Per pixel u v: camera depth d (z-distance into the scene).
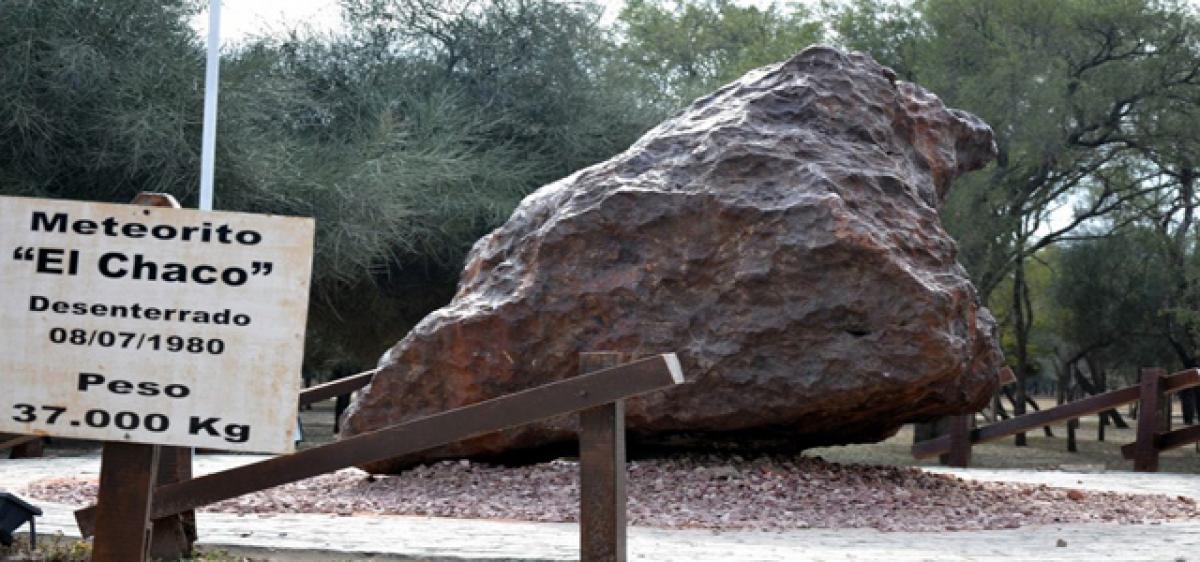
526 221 10.70
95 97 22.42
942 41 28.92
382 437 5.50
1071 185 31.02
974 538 8.27
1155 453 16.34
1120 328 37.53
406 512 9.06
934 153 11.34
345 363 35.12
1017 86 27.38
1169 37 28.61
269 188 23.27
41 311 4.88
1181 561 7.31
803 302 9.55
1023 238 30.84
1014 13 28.16
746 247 9.69
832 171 9.93
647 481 9.91
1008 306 42.53
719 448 10.61
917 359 9.39
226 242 4.90
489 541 7.55
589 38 31.03
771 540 7.92
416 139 27.44
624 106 30.81
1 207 4.90
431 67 29.84
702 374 9.67
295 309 4.88
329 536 7.64
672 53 43.00
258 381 4.84
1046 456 28.72
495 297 10.23
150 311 4.88
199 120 22.56
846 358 9.46
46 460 15.67
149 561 6.32
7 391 4.85
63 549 6.61
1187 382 16.31
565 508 9.05
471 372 10.09
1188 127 29.28
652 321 9.80
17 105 21.44
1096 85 29.05
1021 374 34.00
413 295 28.97
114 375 4.86
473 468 10.53
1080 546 7.96
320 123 28.83
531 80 30.12
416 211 25.31
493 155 28.42
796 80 10.64
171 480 6.09
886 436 11.17
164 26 23.22
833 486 9.98
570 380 5.12
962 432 17.52
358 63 29.56
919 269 9.70
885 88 10.95
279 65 27.73
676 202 9.86
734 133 10.19
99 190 23.69
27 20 22.00
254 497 9.73
